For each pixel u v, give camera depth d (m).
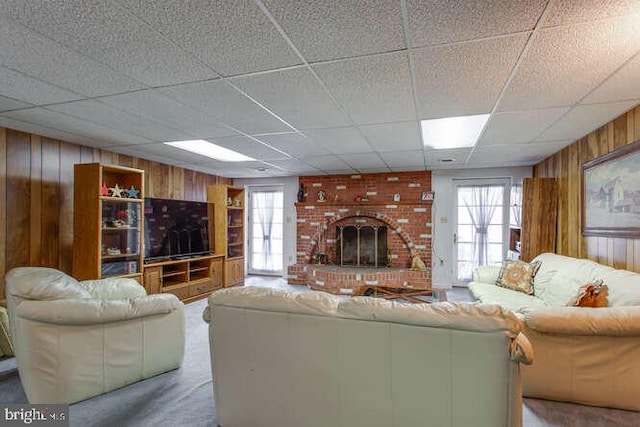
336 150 4.18
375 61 1.87
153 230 4.57
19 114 2.84
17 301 2.11
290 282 6.17
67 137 3.62
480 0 1.33
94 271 3.55
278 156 4.61
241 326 1.79
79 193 3.61
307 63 1.90
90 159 4.10
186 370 2.65
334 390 1.64
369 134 3.43
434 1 1.34
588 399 2.10
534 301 3.28
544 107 2.59
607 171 2.96
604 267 2.77
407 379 1.53
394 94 2.35
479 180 5.57
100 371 2.25
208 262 5.32
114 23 1.51
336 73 2.03
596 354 2.08
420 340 1.50
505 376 1.41
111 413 2.05
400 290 4.14
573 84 2.15
